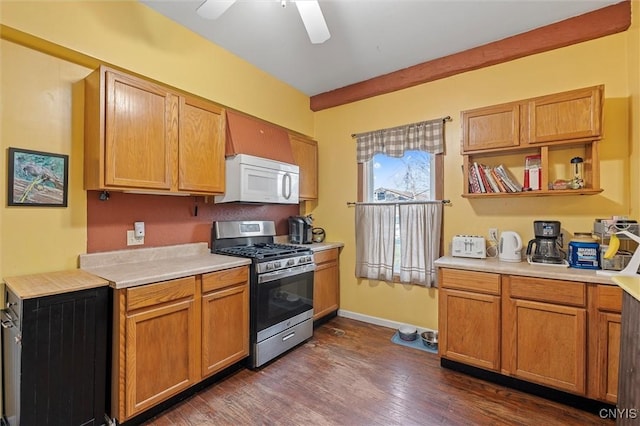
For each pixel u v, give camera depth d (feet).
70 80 6.38
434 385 7.16
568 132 7.18
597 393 6.05
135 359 5.58
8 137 5.65
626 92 7.24
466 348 7.54
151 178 6.73
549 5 7.10
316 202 12.80
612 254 6.05
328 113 12.44
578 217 7.78
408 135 10.34
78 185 6.50
